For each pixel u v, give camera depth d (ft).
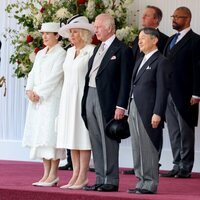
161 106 75.00
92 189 78.89
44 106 84.53
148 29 77.00
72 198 75.10
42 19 104.88
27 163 116.88
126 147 113.80
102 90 78.13
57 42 86.79
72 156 82.17
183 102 97.96
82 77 81.25
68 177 96.02
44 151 83.92
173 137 99.19
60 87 85.40
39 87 84.53
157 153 76.89
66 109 81.41
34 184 83.87
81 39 81.97
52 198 76.38
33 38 106.52
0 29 122.01
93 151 79.87
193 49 97.76
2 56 121.80
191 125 98.12
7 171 103.86
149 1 112.78
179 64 98.22
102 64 78.69
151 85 76.28
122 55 78.18
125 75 77.61
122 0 108.58
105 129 78.02
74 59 82.12
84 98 79.46
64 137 81.20
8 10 113.19
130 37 104.53
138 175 77.61
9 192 79.00
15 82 121.80
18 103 121.60
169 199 72.33
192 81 98.37
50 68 85.35
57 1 105.91
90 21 105.19
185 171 97.60
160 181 92.43
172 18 108.88
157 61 76.28
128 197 72.59
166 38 100.48
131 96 77.51
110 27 79.25
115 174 79.25
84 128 80.74
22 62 108.06
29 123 85.76
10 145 121.80
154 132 76.13
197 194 79.15
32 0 113.39
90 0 104.99
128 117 77.71
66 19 103.30
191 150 97.96
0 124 122.83
